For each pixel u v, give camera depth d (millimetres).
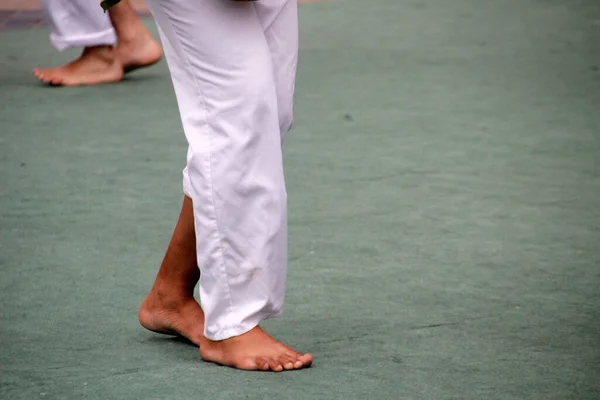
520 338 8172
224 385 7215
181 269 8031
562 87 18219
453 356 7785
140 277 9797
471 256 10297
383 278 9680
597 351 7887
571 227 11211
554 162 13781
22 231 11219
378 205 12031
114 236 11047
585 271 9836
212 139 7148
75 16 18234
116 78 18844
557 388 7172
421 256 10312
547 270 9875
